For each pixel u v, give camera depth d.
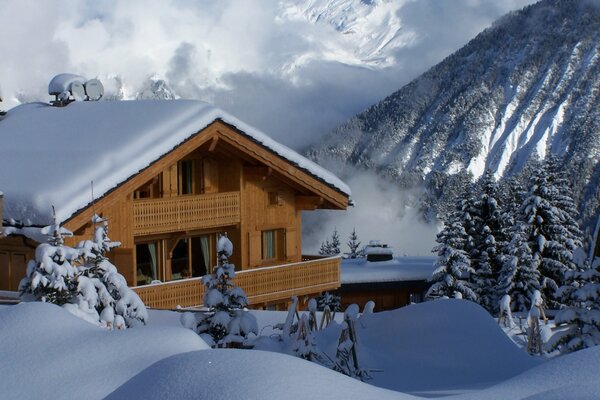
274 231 36.00
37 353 8.52
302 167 34.44
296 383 6.89
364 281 50.97
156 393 6.92
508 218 49.16
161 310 24.83
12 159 29.86
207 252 34.47
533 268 46.66
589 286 21.09
